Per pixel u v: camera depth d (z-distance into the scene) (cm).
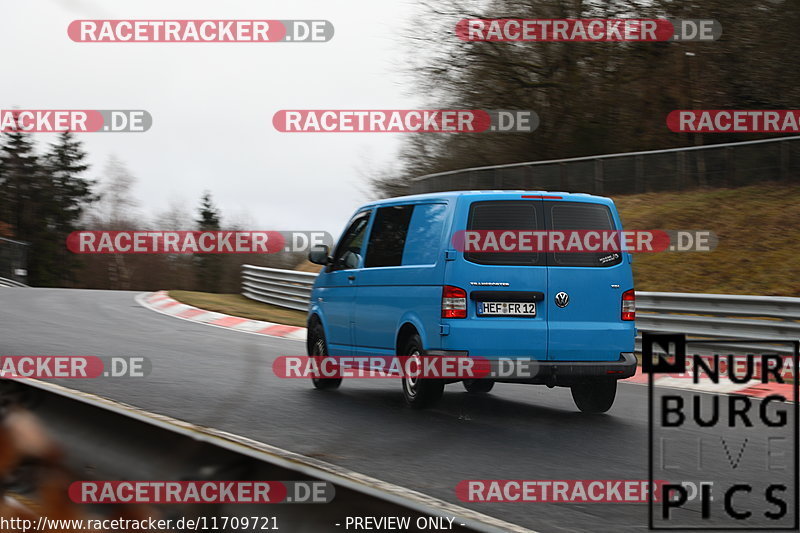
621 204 2573
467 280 920
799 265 1891
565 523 548
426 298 941
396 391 1136
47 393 602
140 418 517
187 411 904
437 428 866
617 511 577
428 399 958
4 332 1525
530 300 931
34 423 566
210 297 2911
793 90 3084
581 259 952
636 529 537
